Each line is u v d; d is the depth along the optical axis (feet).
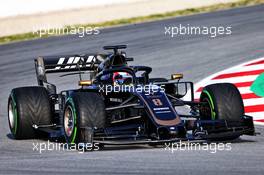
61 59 143.74
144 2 335.67
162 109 110.42
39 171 93.56
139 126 116.26
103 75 123.65
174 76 125.49
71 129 112.88
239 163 94.68
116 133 113.09
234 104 114.21
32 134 127.03
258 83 168.14
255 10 293.23
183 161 97.19
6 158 107.34
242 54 207.00
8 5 306.14
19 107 125.29
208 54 211.61
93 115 109.50
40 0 313.53
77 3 321.73
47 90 136.15
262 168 90.53
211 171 89.45
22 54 234.79
